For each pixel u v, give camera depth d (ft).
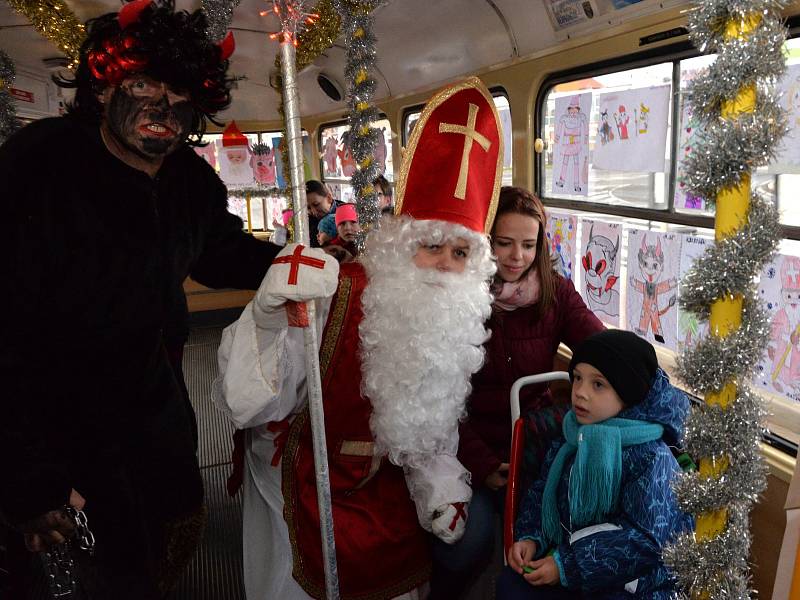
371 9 6.15
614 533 4.22
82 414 4.74
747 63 2.59
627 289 7.58
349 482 5.24
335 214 13.28
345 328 5.13
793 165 5.19
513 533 4.93
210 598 6.76
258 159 21.42
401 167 5.15
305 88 18.63
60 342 4.48
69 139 4.37
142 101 4.19
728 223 2.88
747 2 2.56
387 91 14.32
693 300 2.95
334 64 15.84
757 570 5.38
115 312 4.61
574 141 8.45
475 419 6.32
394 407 4.94
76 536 4.58
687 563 3.13
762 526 5.29
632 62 7.09
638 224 7.32
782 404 5.46
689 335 6.50
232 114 20.86
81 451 4.77
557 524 4.71
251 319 4.93
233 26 14.11
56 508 4.28
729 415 2.94
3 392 4.13
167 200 4.99
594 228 8.09
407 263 5.07
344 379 5.15
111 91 4.27
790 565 3.36
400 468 5.49
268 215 22.17
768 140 2.67
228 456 10.24
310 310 4.19
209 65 4.52
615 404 4.53
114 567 5.02
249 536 5.67
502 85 9.79
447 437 5.32
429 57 11.87
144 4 4.06
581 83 8.28
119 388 4.88
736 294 2.90
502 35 9.46
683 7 6.14
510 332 6.13
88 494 4.84
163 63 4.14
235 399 4.82
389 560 5.06
